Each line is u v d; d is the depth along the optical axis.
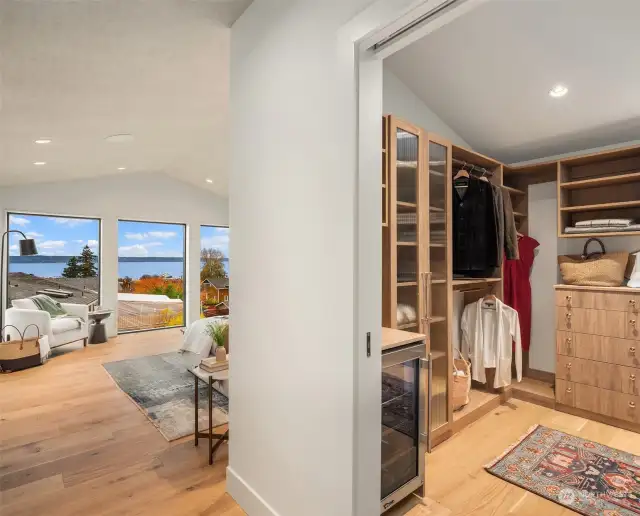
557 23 2.19
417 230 2.60
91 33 1.86
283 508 1.68
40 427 2.91
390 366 1.92
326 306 1.45
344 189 1.37
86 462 2.41
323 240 1.46
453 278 3.18
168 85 2.68
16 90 2.39
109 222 6.31
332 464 1.42
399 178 2.51
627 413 2.91
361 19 1.30
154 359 4.89
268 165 1.79
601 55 2.34
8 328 4.87
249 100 1.93
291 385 1.63
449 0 1.11
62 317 5.38
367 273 1.38
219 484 2.18
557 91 2.73
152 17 1.82
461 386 3.01
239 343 2.02
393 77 2.90
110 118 3.23
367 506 1.39
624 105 2.75
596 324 3.09
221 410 3.23
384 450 1.96
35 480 2.21
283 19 1.67
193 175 6.62
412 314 2.61
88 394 3.62
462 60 2.62
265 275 1.81
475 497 2.11
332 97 1.42
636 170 3.20
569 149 3.53
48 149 3.90
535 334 3.87
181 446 2.62
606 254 3.28
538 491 2.15
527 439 2.76
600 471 2.35
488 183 3.14
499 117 3.16
